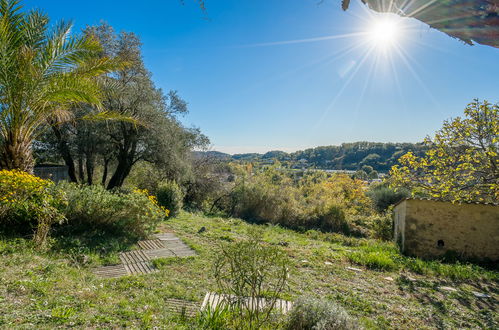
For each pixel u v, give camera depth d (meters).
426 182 9.34
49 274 4.64
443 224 9.67
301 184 24.19
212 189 19.59
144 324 3.46
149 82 14.12
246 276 3.47
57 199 6.94
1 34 6.24
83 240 6.92
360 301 5.12
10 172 6.37
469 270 7.41
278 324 3.63
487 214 9.44
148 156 14.85
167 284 5.14
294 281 5.82
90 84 7.13
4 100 6.71
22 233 6.40
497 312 5.03
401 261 8.02
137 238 8.03
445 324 4.46
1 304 3.34
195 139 18.44
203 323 3.57
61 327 3.05
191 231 9.74
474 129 8.39
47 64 7.04
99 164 17.03
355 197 21.00
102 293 4.33
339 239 12.93
